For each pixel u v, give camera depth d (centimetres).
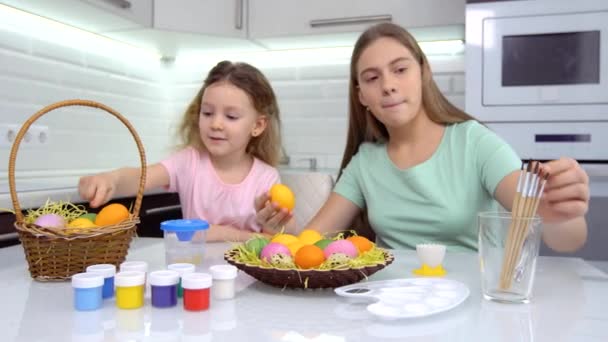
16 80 183
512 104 184
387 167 135
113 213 80
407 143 135
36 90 191
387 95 121
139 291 61
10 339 50
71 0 168
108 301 64
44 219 76
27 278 76
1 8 176
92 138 221
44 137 194
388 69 121
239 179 164
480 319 57
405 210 129
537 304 63
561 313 59
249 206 160
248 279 76
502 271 64
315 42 240
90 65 219
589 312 60
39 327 54
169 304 61
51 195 139
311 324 55
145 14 200
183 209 162
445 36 229
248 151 174
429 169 128
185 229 78
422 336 51
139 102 254
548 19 178
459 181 125
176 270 65
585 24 175
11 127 179
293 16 223
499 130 186
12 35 181
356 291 64
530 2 180
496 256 65
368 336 51
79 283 60
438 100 136
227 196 160
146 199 186
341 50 254
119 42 236
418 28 213
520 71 183
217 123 149
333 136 257
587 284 74
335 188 143
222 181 161
